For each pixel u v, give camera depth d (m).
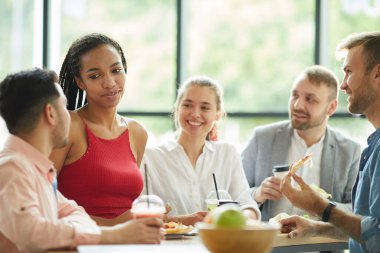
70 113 3.10
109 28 5.70
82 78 3.17
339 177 4.22
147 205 2.62
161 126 5.72
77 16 5.64
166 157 3.84
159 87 5.74
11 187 2.34
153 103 5.73
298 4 5.88
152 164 3.82
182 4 5.75
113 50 3.18
